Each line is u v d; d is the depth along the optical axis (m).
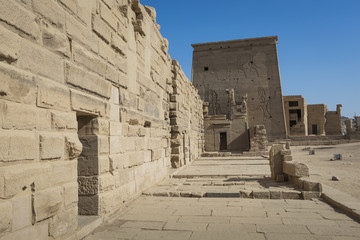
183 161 17.30
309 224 5.75
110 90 6.82
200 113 30.28
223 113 46.19
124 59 7.82
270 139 44.22
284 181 10.76
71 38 5.18
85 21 5.72
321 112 52.47
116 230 5.48
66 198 4.69
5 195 3.47
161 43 12.49
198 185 10.33
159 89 11.91
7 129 3.60
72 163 4.92
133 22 8.77
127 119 7.80
